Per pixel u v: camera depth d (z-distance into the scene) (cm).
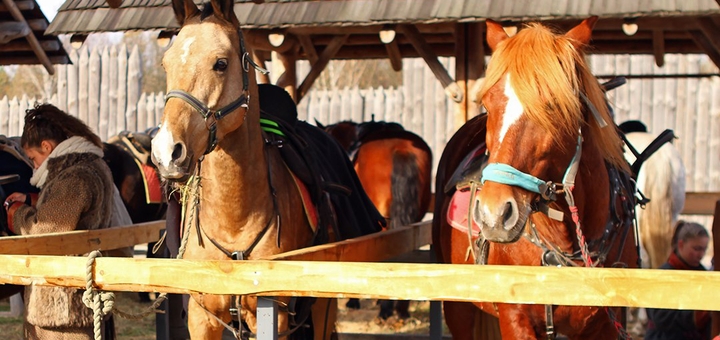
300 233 329
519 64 249
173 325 510
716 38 506
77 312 363
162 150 260
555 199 257
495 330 404
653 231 641
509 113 246
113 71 1258
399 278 223
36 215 364
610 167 310
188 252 315
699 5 465
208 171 300
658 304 205
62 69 1266
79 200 364
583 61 270
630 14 470
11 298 742
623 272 207
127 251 434
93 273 246
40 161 388
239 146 293
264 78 667
